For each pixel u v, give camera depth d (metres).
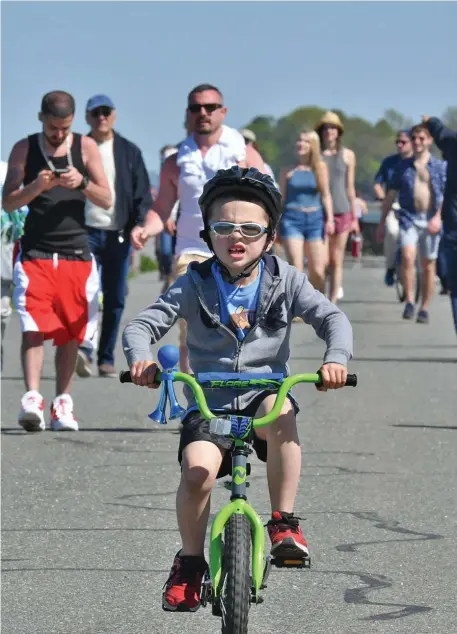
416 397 22.05
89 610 11.05
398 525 13.71
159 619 10.80
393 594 11.41
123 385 23.75
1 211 19.53
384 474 16.09
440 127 24.59
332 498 14.87
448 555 12.60
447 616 10.81
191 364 10.56
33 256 18.97
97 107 23.64
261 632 10.42
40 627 10.62
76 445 18.08
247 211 10.15
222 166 18.67
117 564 12.36
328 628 10.52
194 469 9.77
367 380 24.06
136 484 15.67
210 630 10.54
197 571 9.87
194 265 10.48
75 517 14.11
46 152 18.83
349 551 12.75
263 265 10.42
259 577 9.27
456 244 24.53
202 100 18.58
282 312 10.38
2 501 14.82
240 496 9.55
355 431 18.94
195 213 18.77
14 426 19.61
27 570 12.18
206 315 10.34
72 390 23.17
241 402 10.24
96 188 18.83
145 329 10.27
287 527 9.99
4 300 20.59
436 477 15.91
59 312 19.11
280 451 10.11
